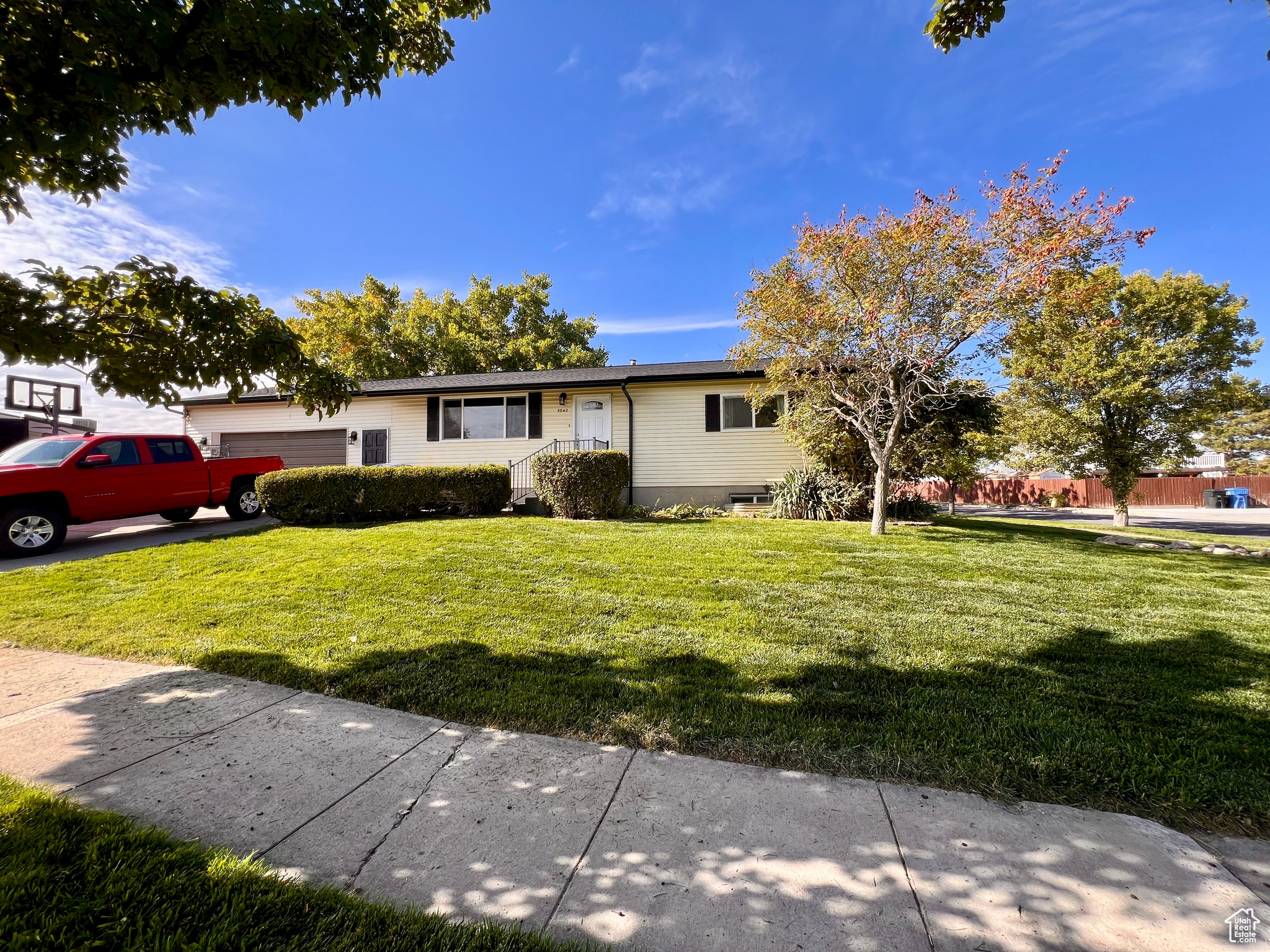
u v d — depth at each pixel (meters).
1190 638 4.32
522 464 15.19
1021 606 5.19
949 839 2.09
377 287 25.02
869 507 12.76
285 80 2.64
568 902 1.78
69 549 8.38
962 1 3.85
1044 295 8.52
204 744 2.81
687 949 1.60
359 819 2.21
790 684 3.46
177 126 2.65
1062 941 1.62
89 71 2.05
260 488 10.20
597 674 3.63
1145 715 3.05
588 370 16.14
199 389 3.20
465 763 2.64
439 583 5.83
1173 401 15.52
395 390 15.10
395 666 3.76
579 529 9.38
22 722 3.02
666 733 2.89
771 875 1.90
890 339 9.58
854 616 4.83
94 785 2.42
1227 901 1.79
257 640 4.28
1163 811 2.28
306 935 1.63
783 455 14.45
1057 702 3.20
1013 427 17.36
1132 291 15.69
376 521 10.49
